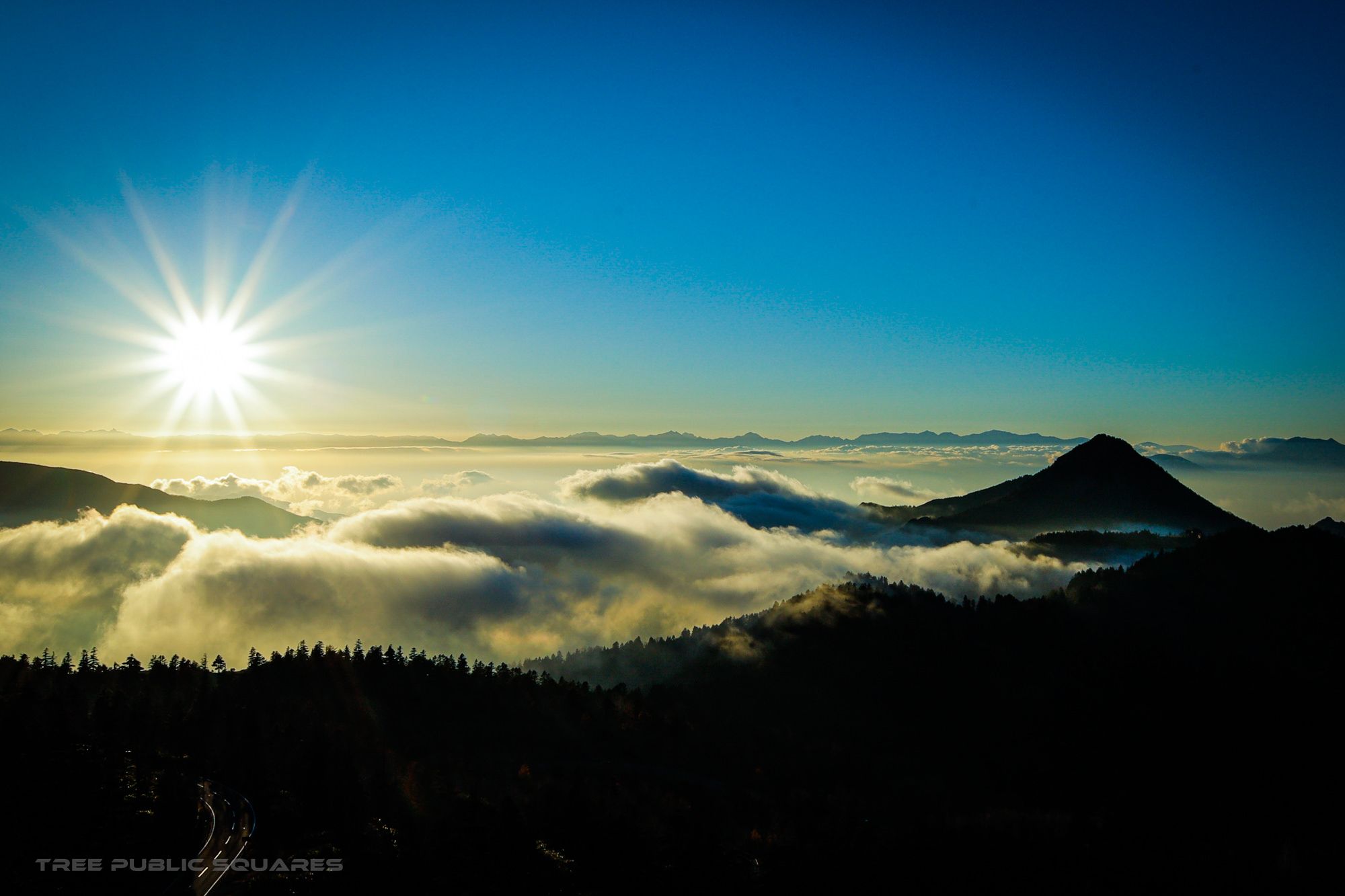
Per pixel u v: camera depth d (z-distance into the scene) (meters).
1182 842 129.00
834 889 115.12
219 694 170.25
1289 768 146.75
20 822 91.50
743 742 176.00
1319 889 116.81
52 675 171.50
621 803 136.12
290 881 90.00
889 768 165.88
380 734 161.88
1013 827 133.38
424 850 105.75
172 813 103.81
